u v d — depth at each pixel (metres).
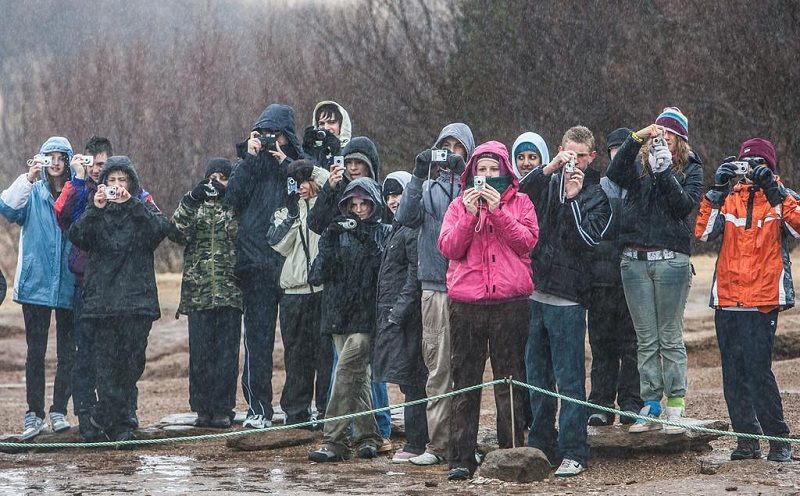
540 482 28.84
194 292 37.72
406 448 32.56
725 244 30.28
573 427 29.78
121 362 35.88
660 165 30.52
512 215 28.75
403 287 31.92
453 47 94.94
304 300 36.12
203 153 104.19
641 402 34.50
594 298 34.06
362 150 34.84
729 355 30.33
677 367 31.83
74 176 37.72
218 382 38.22
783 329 59.00
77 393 36.59
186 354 65.69
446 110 90.25
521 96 87.00
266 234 37.22
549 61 87.19
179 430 37.56
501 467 28.88
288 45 104.75
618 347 34.47
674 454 31.77
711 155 81.75
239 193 37.19
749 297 29.64
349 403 32.91
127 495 27.77
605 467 30.73
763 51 81.31
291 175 35.75
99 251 35.66
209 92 106.19
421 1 96.81
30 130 110.19
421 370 32.09
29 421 37.19
